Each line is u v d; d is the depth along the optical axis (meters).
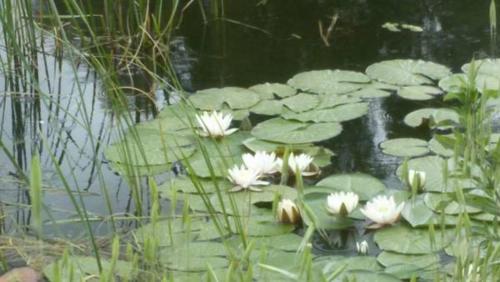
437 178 4.48
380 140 5.01
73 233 4.15
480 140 3.34
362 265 3.81
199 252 3.90
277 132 5.06
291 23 6.80
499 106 5.21
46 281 3.74
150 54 6.32
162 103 5.52
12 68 6.04
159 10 6.32
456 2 7.10
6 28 5.15
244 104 5.43
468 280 3.06
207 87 5.73
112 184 4.64
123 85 5.82
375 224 4.12
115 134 5.17
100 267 3.45
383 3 7.17
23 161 4.93
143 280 3.71
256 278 3.70
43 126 5.36
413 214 4.16
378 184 4.47
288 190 4.46
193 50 6.36
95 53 6.23
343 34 6.55
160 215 4.26
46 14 6.77
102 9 6.87
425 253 3.87
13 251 3.98
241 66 6.06
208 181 4.56
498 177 3.27
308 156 4.60
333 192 4.41
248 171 4.44
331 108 5.33
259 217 4.21
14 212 4.37
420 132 5.09
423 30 6.55
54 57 6.25
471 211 4.12
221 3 7.18
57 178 4.72
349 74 5.79
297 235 4.06
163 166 4.74
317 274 3.70
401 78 5.73
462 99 3.37
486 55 6.01
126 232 4.14
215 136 5.00
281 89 5.60
